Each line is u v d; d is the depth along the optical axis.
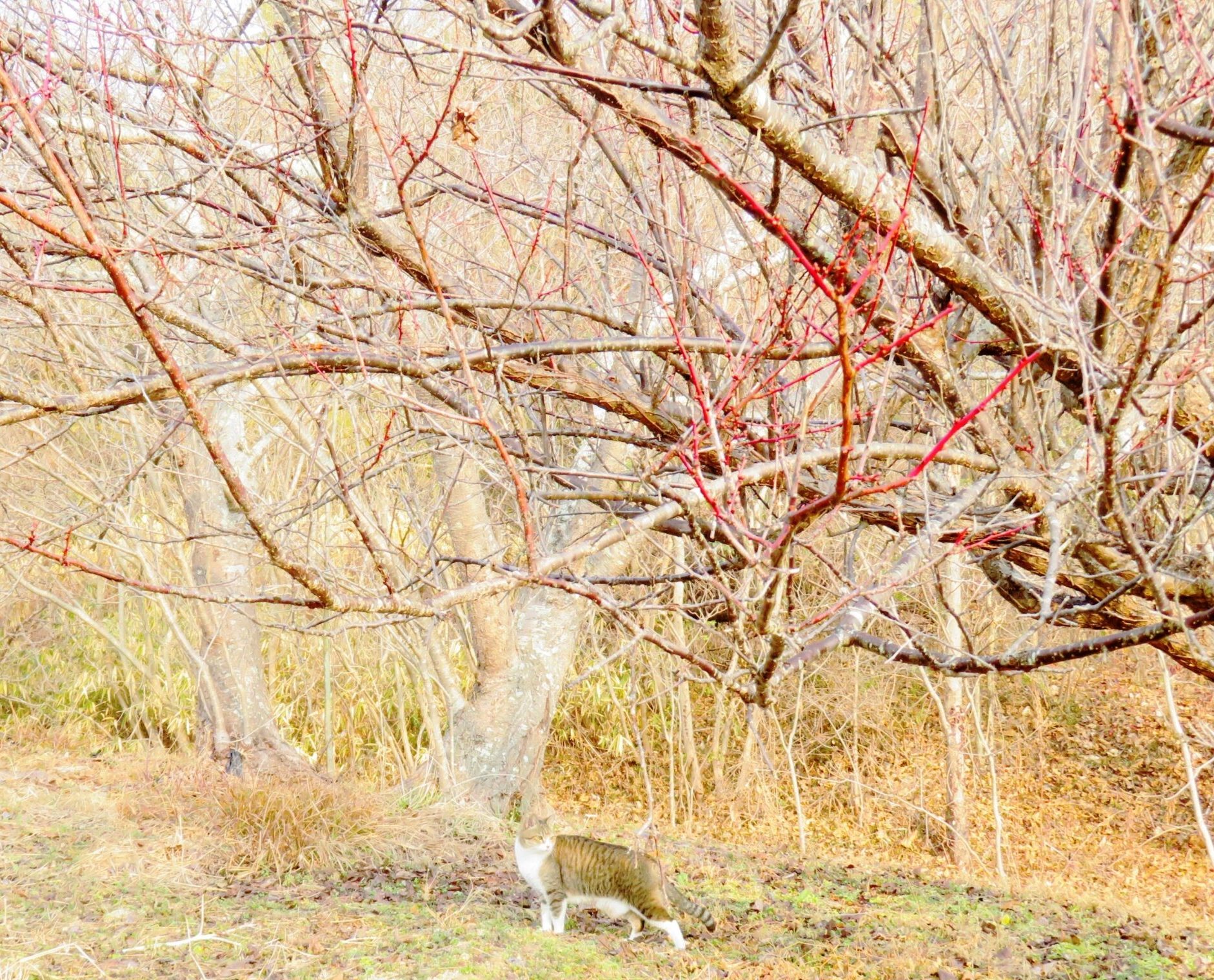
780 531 3.24
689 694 16.61
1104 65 3.88
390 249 3.89
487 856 10.55
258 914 8.14
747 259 4.59
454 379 3.70
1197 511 3.60
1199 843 14.94
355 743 15.30
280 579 13.27
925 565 3.38
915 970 7.36
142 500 13.82
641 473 3.90
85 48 3.74
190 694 15.88
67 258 3.39
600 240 4.28
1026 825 15.84
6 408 3.84
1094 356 3.52
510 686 12.58
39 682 16.80
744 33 4.02
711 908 9.17
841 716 17.70
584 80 2.68
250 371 3.23
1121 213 3.04
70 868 8.95
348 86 4.54
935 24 3.77
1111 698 18.50
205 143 3.92
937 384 3.91
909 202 3.19
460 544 11.64
